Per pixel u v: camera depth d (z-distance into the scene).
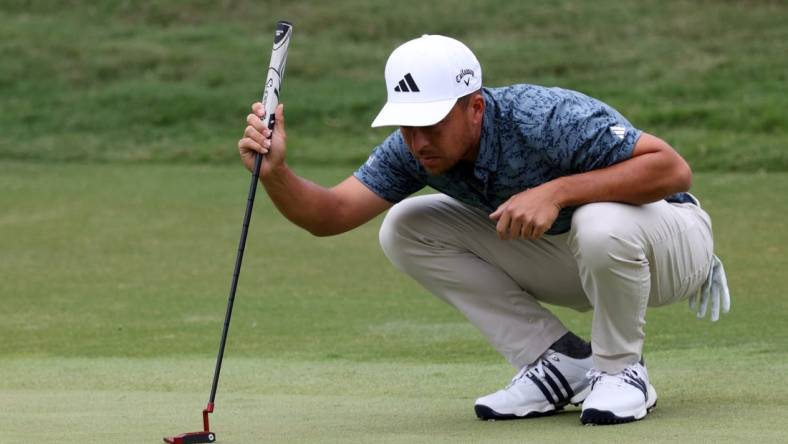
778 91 61.97
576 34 75.81
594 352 14.69
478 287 15.69
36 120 67.12
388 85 14.09
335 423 14.98
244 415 15.81
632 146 14.08
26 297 29.83
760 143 53.31
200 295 29.62
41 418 15.60
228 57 75.75
